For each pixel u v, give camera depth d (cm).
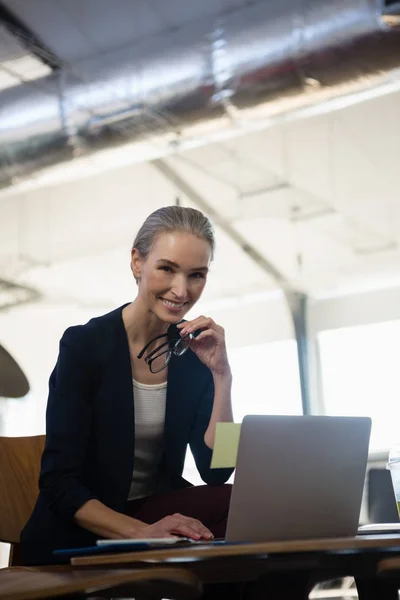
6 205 867
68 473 146
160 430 169
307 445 116
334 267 898
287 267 909
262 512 112
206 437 164
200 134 526
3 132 548
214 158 800
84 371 156
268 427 112
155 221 162
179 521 131
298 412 912
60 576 107
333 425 119
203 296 957
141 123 524
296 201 836
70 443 149
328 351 917
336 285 912
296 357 926
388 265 876
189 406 170
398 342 888
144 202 859
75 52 550
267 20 465
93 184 841
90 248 897
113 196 852
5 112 546
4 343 959
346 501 122
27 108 539
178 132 526
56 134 538
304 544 99
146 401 167
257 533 112
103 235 885
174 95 500
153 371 168
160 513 160
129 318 166
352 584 437
